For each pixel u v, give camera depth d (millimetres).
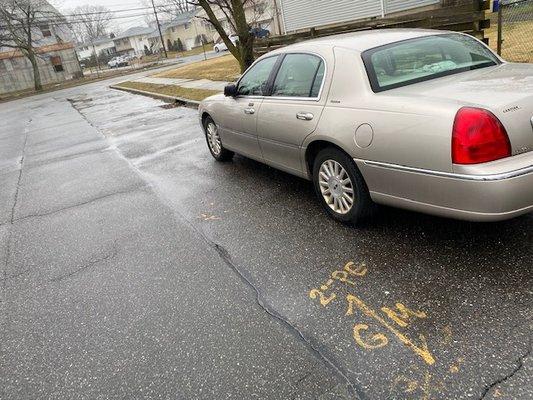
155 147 8438
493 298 2627
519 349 2234
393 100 3102
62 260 4059
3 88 49969
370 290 2900
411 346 2359
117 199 5605
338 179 3725
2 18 42625
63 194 6219
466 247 3203
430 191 2912
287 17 18312
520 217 3482
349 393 2129
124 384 2408
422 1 12961
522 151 2674
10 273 3941
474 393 2031
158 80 23531
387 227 3684
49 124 15164
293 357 2412
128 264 3779
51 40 55562
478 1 7410
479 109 2643
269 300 2969
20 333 3006
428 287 2830
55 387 2461
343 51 3654
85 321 3031
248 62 11281
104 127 12094
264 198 4852
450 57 3609
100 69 70312
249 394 2217
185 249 3906
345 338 2498
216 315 2885
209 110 6027
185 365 2479
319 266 3289
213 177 5895
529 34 11266
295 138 4055
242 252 3697
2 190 6988
